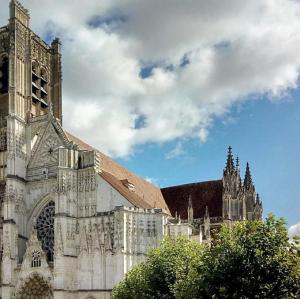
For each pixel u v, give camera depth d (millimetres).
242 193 145875
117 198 113812
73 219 114188
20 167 123250
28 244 114875
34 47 136500
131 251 109188
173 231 114812
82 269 111375
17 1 132125
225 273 53688
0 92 131500
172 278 78500
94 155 117500
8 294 112750
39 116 127750
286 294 51281
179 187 159125
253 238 54438
